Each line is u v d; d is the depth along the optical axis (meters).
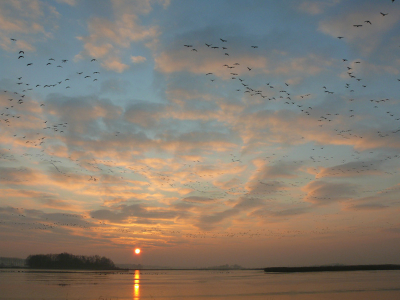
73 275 121.19
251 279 95.56
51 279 88.19
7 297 44.88
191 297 46.59
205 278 107.38
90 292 52.84
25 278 91.25
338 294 49.19
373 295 47.81
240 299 43.69
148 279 99.56
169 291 55.72
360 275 112.38
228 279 98.19
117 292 53.41
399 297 45.41
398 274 118.88
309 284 69.25
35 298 43.97
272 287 62.66
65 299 43.25
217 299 43.88
